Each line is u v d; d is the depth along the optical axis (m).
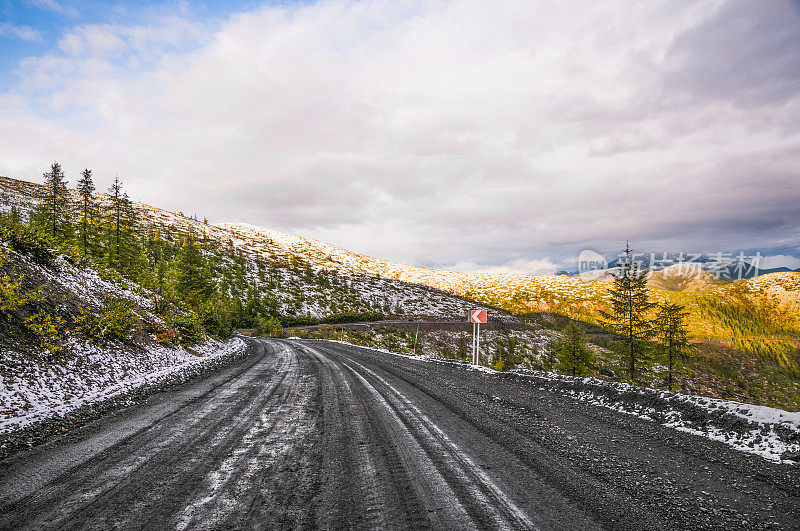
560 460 4.43
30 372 7.03
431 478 3.79
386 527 2.85
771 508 3.29
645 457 4.57
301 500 3.29
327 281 100.81
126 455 4.31
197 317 18.77
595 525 2.95
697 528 2.93
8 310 8.36
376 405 7.18
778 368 60.59
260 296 73.56
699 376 50.72
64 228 35.59
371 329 54.28
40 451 4.39
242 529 2.81
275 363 13.80
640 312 24.39
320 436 5.15
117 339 11.00
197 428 5.45
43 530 2.76
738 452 4.73
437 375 11.66
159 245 68.75
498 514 3.09
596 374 32.75
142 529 2.79
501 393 8.75
